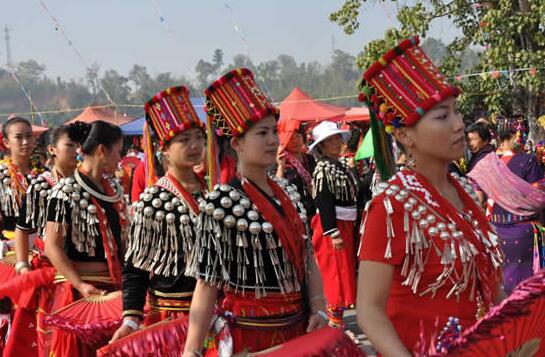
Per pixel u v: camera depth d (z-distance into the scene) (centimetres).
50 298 449
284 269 288
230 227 279
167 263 348
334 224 573
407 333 232
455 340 206
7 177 533
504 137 598
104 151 432
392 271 229
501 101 1227
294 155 655
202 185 371
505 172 568
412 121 229
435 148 229
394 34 1247
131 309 346
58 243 422
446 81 230
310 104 1641
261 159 288
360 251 232
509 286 576
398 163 395
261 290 285
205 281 276
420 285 229
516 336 207
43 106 5694
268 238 282
